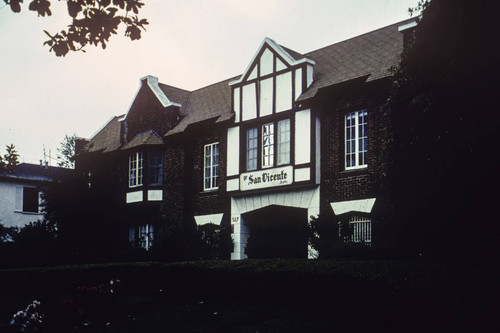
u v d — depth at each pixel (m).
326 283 10.64
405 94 11.89
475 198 10.55
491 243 10.40
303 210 19.72
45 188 26.44
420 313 8.79
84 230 24.95
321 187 18.97
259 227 21.89
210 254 21.02
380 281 9.57
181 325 11.02
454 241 11.02
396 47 19.23
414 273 9.48
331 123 19.00
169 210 24.45
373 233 16.19
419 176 11.33
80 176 26.00
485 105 10.22
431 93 11.09
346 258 13.72
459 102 10.52
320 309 10.71
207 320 11.16
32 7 7.95
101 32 8.55
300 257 16.89
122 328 11.21
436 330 8.48
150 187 25.09
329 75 19.94
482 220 10.55
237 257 21.38
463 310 8.18
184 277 14.09
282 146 20.48
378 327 9.44
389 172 12.21
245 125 21.77
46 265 24.44
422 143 11.29
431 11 11.38
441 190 10.88
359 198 17.77
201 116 24.25
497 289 8.23
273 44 20.89
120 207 26.09
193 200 23.80
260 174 20.77
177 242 20.48
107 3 8.53
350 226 16.44
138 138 26.19
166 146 25.17
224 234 21.58
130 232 25.94
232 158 22.09
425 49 11.40
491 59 10.23
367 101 18.02
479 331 7.93
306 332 9.71
